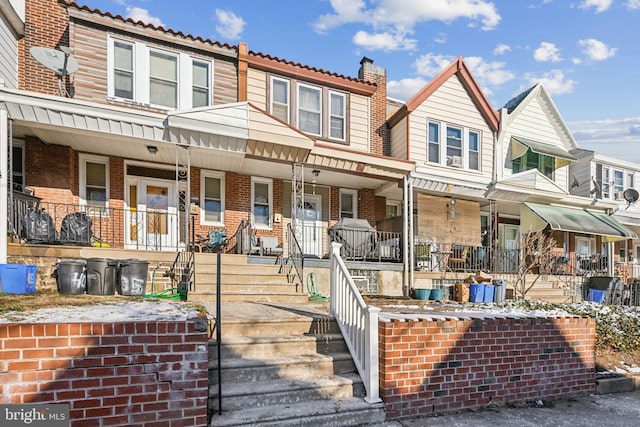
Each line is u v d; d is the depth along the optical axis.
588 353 5.42
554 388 5.12
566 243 17.14
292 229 9.45
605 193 18.02
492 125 14.04
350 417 3.92
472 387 4.61
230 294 6.70
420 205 12.49
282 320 4.90
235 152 8.78
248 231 9.85
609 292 13.06
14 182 8.34
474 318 4.71
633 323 8.09
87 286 6.30
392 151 13.09
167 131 8.02
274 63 10.80
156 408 3.19
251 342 4.44
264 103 10.76
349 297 4.79
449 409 4.46
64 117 7.27
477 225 13.37
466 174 13.37
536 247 13.27
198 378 3.34
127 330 3.15
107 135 7.80
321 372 4.42
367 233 10.61
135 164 9.79
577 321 5.39
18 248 6.65
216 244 9.59
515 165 14.81
